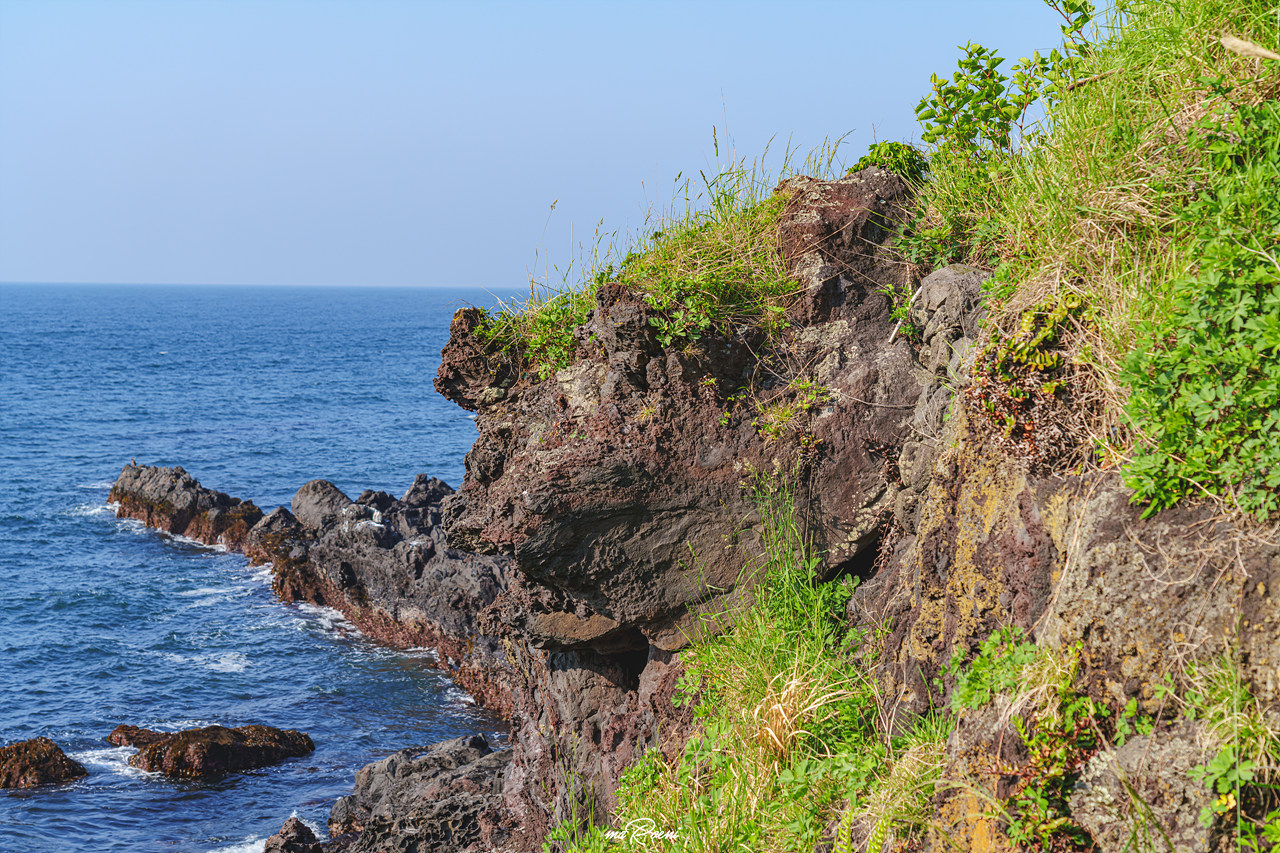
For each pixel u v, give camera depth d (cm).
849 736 526
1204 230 385
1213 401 344
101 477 5169
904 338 674
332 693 2452
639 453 661
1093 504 370
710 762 599
